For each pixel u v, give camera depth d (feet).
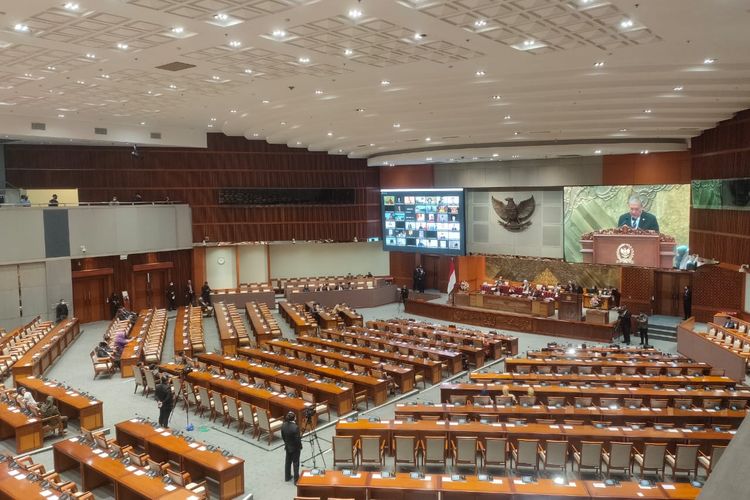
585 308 90.94
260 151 107.76
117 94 64.18
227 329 78.54
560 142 83.46
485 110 63.82
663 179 84.02
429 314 98.89
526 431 38.29
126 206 94.12
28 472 32.19
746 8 33.37
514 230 101.35
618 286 93.04
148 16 37.88
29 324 79.51
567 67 48.62
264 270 114.32
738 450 11.89
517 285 102.42
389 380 54.75
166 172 102.32
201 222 104.68
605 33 39.06
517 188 99.55
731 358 59.82
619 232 87.86
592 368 57.26
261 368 56.59
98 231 90.89
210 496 35.55
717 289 81.56
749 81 50.29
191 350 68.28
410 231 108.47
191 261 106.11
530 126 71.97
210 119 84.38
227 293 105.19
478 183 103.19
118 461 34.40
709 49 42.34
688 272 87.51
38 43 44.14
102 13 37.40
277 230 109.40
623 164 87.10
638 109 61.93
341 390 49.90
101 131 87.86
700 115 65.87
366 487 30.55
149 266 100.22
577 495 29.12
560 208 95.91
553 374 54.75
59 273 87.30
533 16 36.29
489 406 44.09
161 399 45.78
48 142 91.09
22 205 83.10
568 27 38.14
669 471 38.01
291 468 39.73
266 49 45.29
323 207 112.47
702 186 76.23
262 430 47.11
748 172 66.80
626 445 36.27
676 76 49.49
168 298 102.89
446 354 63.21
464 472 38.68
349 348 65.87
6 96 65.41
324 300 106.32
